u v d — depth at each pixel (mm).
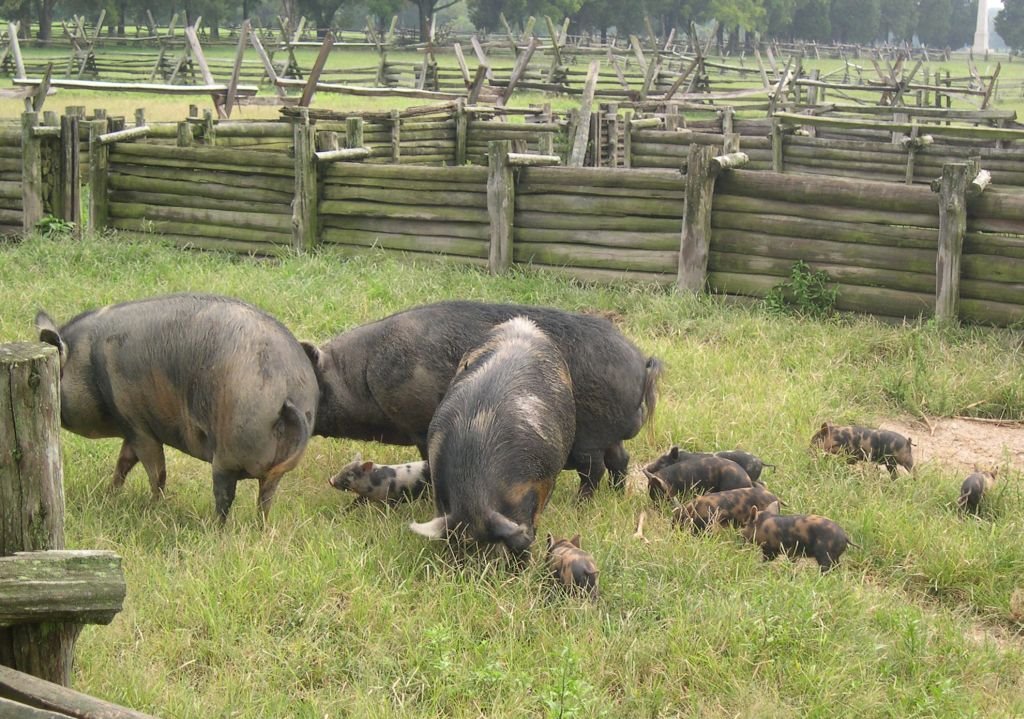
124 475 7051
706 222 11242
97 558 3652
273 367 6195
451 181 12609
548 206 12172
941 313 10328
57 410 3713
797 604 5469
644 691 4910
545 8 79375
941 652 5301
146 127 15383
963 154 17984
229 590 5469
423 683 4898
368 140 18938
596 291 11680
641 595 5602
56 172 14328
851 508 6934
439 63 53438
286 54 55375
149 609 5355
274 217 13625
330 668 4992
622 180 11742
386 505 6773
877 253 10664
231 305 6430
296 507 6754
